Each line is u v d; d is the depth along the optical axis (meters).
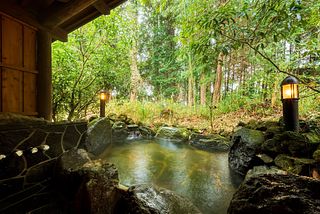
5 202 2.50
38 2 3.37
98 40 6.57
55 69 5.82
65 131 3.64
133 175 3.49
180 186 3.10
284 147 2.96
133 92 10.06
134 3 9.50
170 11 8.00
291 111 3.05
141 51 14.60
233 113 8.08
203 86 10.60
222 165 4.08
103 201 2.27
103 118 5.52
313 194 1.73
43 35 3.76
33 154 2.97
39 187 2.92
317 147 2.67
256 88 8.30
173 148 5.46
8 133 2.65
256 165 3.29
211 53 2.93
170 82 13.73
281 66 5.77
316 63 3.71
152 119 8.30
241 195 1.96
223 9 2.62
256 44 2.90
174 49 13.05
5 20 3.08
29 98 3.54
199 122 7.76
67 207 2.46
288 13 2.37
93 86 6.75
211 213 2.39
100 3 3.73
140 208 1.92
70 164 2.98
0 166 2.57
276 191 1.80
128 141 6.29
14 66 3.22
